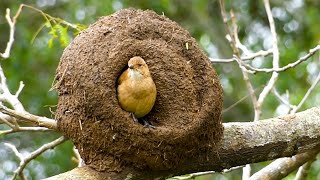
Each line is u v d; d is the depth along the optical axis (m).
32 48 21.33
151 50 10.59
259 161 10.75
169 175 10.26
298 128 10.80
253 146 10.55
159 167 9.93
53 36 12.50
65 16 21.19
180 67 10.58
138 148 9.77
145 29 10.67
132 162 9.86
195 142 9.95
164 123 10.22
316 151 12.27
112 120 9.77
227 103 23.03
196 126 9.86
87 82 9.91
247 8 23.81
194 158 10.25
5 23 21.75
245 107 22.97
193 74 10.52
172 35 10.76
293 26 23.45
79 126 9.91
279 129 10.73
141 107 10.34
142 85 10.23
